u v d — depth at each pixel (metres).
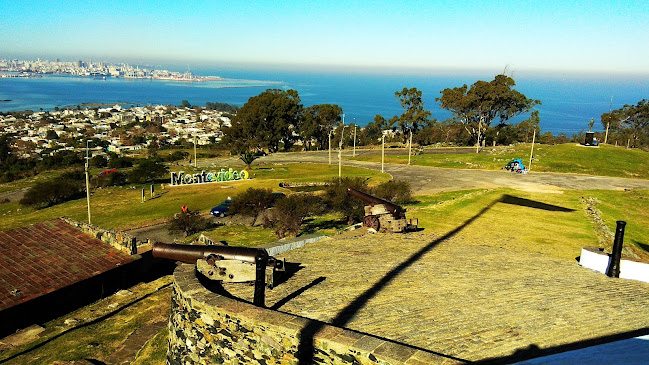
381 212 21.11
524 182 52.53
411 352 6.76
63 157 100.69
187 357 9.69
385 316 9.57
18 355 13.46
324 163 77.81
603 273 14.99
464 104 91.88
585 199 39.47
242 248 11.06
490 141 107.50
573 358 7.16
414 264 14.41
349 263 14.20
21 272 19.00
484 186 49.94
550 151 72.50
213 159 97.88
